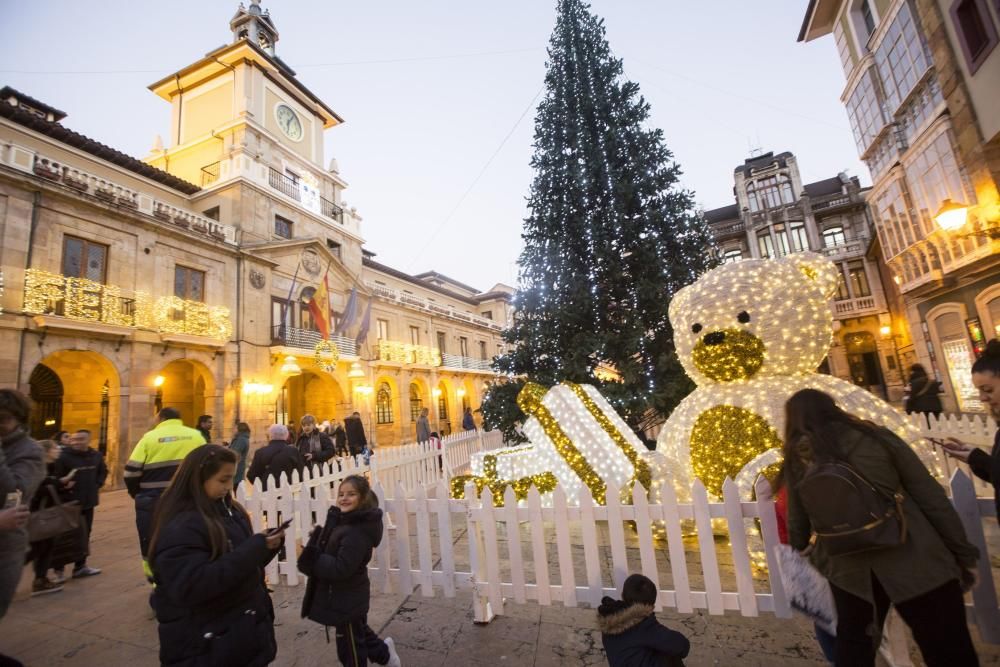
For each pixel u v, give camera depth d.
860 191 25.03
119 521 7.39
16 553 2.38
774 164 26.97
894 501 1.75
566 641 2.87
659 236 8.04
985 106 8.38
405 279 28.44
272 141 19.20
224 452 2.00
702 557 2.81
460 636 3.01
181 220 14.34
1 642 3.30
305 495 4.17
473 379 30.89
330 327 19.67
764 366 4.09
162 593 1.80
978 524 2.37
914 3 11.09
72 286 11.34
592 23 9.34
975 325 11.70
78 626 3.52
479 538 3.26
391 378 23.06
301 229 19.55
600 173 8.27
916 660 2.50
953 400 12.90
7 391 2.70
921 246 12.31
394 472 7.37
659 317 7.77
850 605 1.85
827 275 4.20
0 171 10.21
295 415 20.44
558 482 5.00
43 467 2.78
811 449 1.90
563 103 8.94
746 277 4.24
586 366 7.62
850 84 14.88
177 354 13.58
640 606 2.11
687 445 4.20
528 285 8.75
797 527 2.05
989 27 7.95
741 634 2.83
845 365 23.20
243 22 23.91
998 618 2.30
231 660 1.77
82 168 14.02
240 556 1.78
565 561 3.00
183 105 20.25
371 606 3.52
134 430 12.12
